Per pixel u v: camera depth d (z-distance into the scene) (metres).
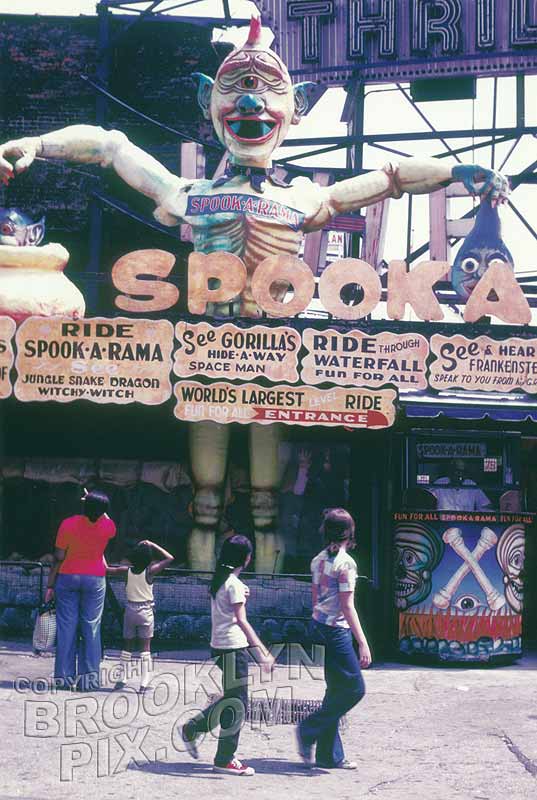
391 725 9.03
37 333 12.68
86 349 12.66
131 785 6.96
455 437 12.78
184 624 13.57
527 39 21.12
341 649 7.46
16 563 13.12
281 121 14.62
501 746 8.27
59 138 14.88
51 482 14.69
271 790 6.91
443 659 12.30
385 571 13.24
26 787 6.85
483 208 14.62
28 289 13.55
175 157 21.58
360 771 7.48
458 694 10.58
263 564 13.95
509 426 13.17
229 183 14.48
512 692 10.75
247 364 12.64
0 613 13.52
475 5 21.41
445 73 21.39
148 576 10.21
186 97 21.77
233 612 7.41
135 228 21.50
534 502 15.29
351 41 21.77
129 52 21.86
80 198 21.56
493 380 12.81
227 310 14.11
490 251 14.35
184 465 14.68
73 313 13.83
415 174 14.97
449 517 12.41
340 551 7.56
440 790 6.98
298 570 14.13
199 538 14.03
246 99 14.34
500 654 12.45
